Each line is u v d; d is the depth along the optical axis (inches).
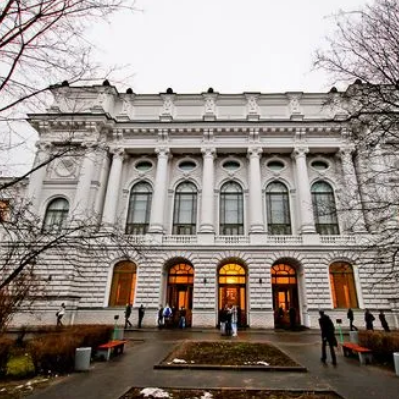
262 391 295.6
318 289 1018.1
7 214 333.7
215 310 1016.2
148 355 504.4
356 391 300.4
